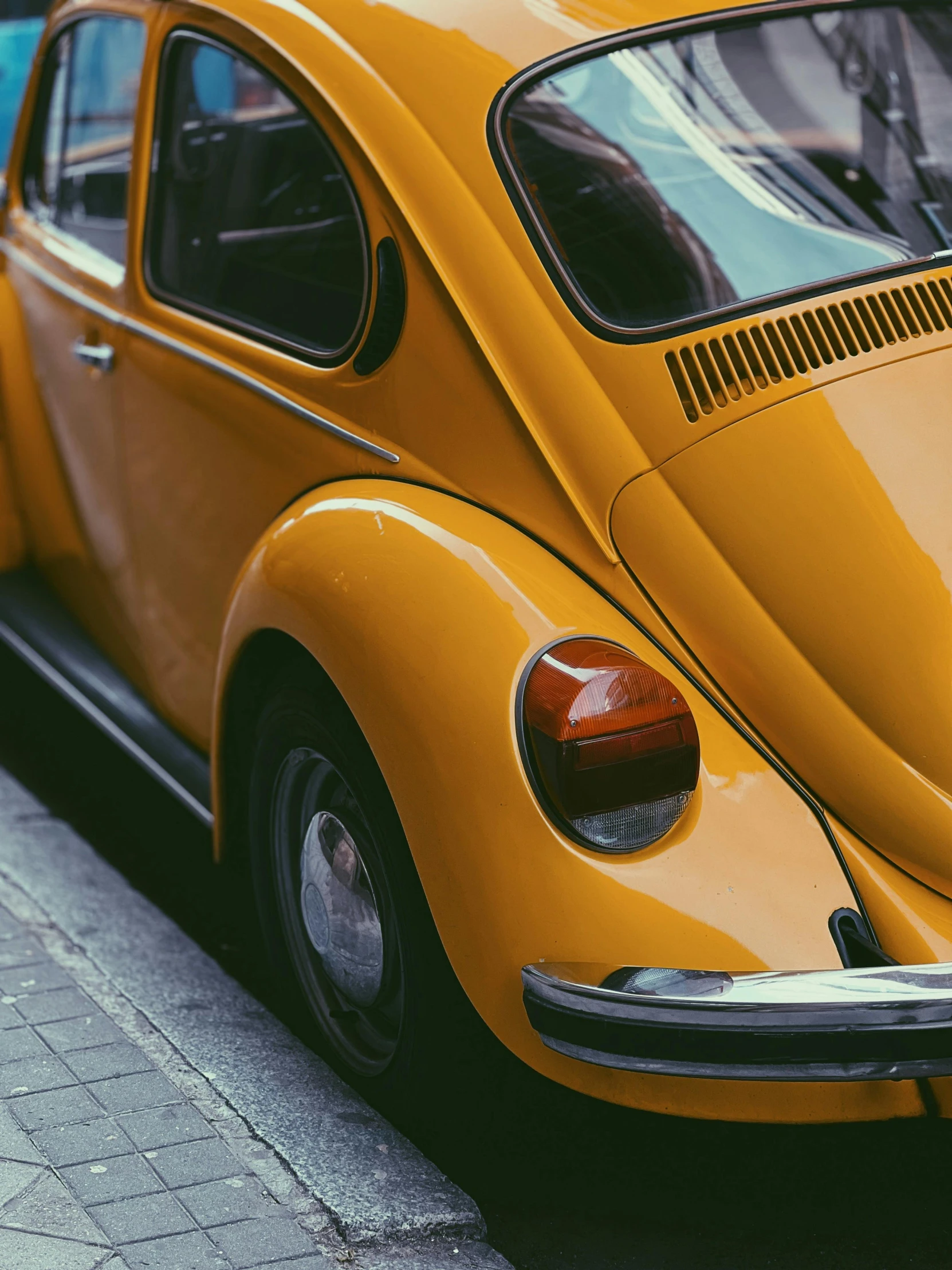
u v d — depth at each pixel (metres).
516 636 2.37
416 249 2.76
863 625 2.46
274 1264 2.34
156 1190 2.49
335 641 2.51
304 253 3.03
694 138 2.96
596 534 2.54
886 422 2.59
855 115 3.14
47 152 4.20
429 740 2.37
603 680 2.29
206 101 3.33
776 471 2.53
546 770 2.28
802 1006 2.13
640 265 2.76
